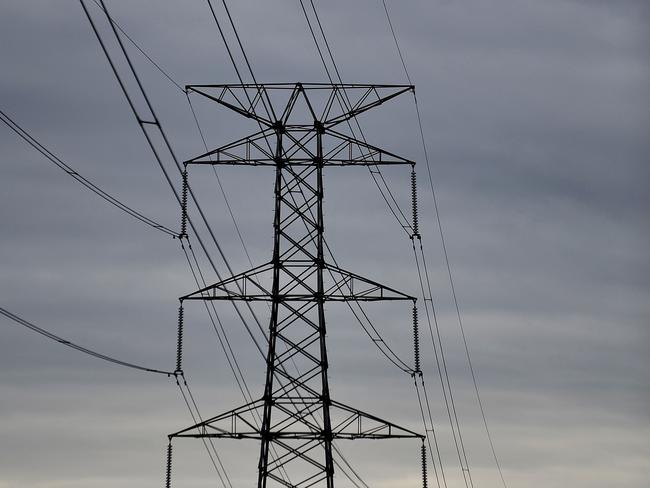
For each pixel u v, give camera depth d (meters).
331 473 58.75
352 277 60.53
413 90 62.09
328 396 59.50
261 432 58.81
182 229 59.91
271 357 59.72
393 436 59.31
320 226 61.47
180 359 59.03
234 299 59.72
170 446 58.75
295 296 60.16
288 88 61.50
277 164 61.84
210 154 61.38
